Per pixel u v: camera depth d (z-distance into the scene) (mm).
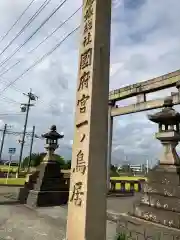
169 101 8430
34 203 13742
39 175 15133
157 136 8211
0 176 34625
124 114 16797
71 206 4531
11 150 30750
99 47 4832
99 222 4109
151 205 7504
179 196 6840
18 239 7598
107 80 4777
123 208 12336
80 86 5012
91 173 4211
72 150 4863
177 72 13305
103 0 5098
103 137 4477
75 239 4188
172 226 6559
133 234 6988
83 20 5453
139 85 15656
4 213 11602
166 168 7586
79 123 4762
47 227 9133
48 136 15586
